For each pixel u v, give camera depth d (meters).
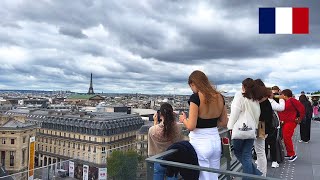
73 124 129.12
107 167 9.20
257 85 8.92
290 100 13.66
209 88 6.89
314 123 31.12
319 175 11.46
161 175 6.68
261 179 5.04
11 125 103.75
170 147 6.86
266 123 9.80
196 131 6.98
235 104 8.83
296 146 17.59
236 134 8.68
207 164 6.91
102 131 118.50
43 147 138.62
